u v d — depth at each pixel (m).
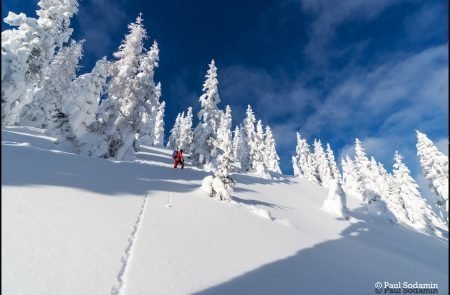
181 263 5.44
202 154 30.83
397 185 48.19
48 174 8.73
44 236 4.97
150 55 24.34
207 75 34.25
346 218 22.88
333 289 6.10
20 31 21.91
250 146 51.72
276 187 30.19
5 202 5.76
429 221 45.06
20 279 3.70
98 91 22.47
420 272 10.52
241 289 4.98
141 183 11.74
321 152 69.88
